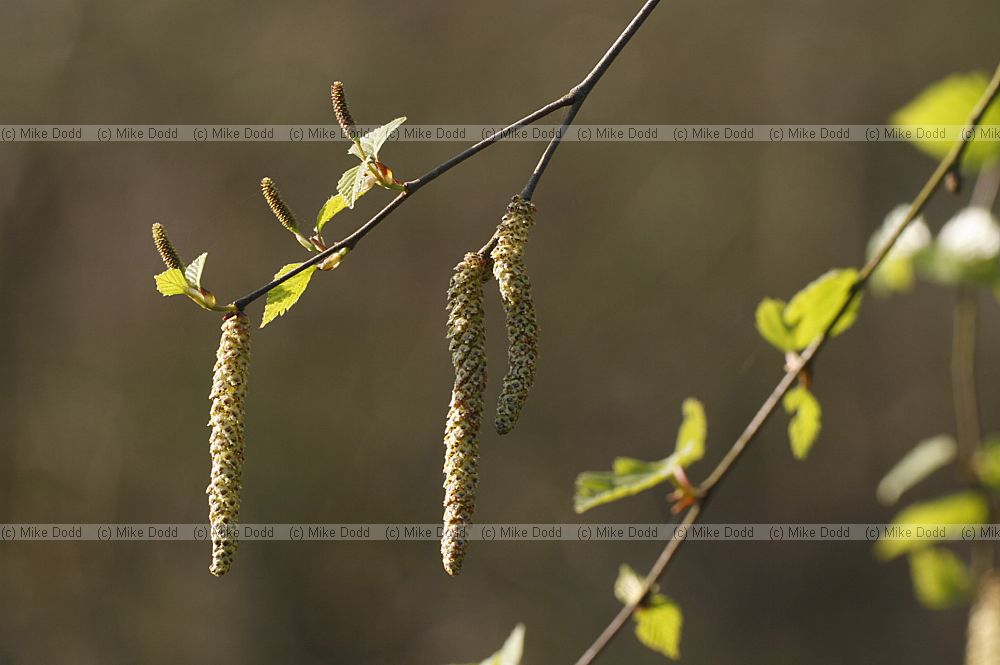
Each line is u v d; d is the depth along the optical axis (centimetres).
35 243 1270
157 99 1307
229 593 1203
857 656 1200
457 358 205
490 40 1395
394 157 1348
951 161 326
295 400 1276
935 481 1276
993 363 1276
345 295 1314
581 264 1382
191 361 1259
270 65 1331
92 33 1305
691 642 1217
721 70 1442
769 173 1422
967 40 1405
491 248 212
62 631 1148
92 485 1225
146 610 1173
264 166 1305
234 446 207
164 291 209
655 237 1394
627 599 336
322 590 1227
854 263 1403
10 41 1284
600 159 1404
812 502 1316
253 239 1295
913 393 1365
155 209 1291
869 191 1422
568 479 1305
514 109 1383
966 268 392
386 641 1216
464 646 1214
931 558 410
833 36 1447
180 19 1318
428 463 1277
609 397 1346
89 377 1252
